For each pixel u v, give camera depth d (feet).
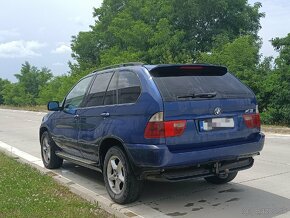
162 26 99.66
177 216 17.61
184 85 18.26
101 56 113.60
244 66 66.85
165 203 19.47
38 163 30.81
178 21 108.27
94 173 26.81
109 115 19.84
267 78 63.62
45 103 153.69
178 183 23.02
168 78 18.38
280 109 60.18
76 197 19.70
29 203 18.19
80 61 137.49
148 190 21.77
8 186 21.31
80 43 135.13
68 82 122.21
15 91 193.16
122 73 20.10
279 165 27.71
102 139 20.03
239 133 19.02
